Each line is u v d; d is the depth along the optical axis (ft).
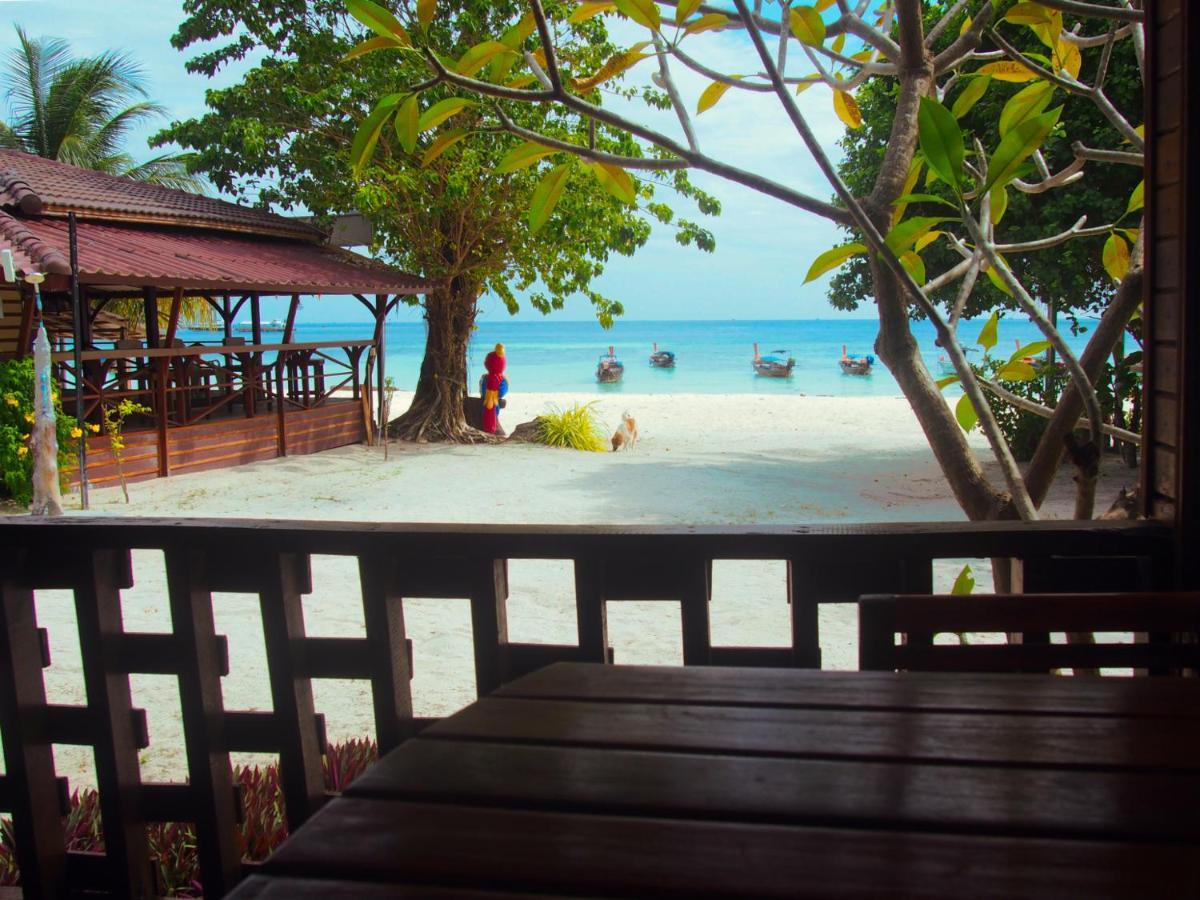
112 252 42.70
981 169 8.11
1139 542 6.16
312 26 57.52
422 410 63.57
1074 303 43.75
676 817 3.32
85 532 7.16
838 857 3.05
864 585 6.43
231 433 50.72
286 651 7.09
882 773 3.59
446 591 6.93
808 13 6.88
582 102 6.32
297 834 3.27
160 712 17.26
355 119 55.52
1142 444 6.62
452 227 59.52
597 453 57.47
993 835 3.16
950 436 7.18
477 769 3.69
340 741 15.66
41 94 90.53
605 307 64.90
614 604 24.34
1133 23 7.61
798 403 88.74
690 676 4.64
